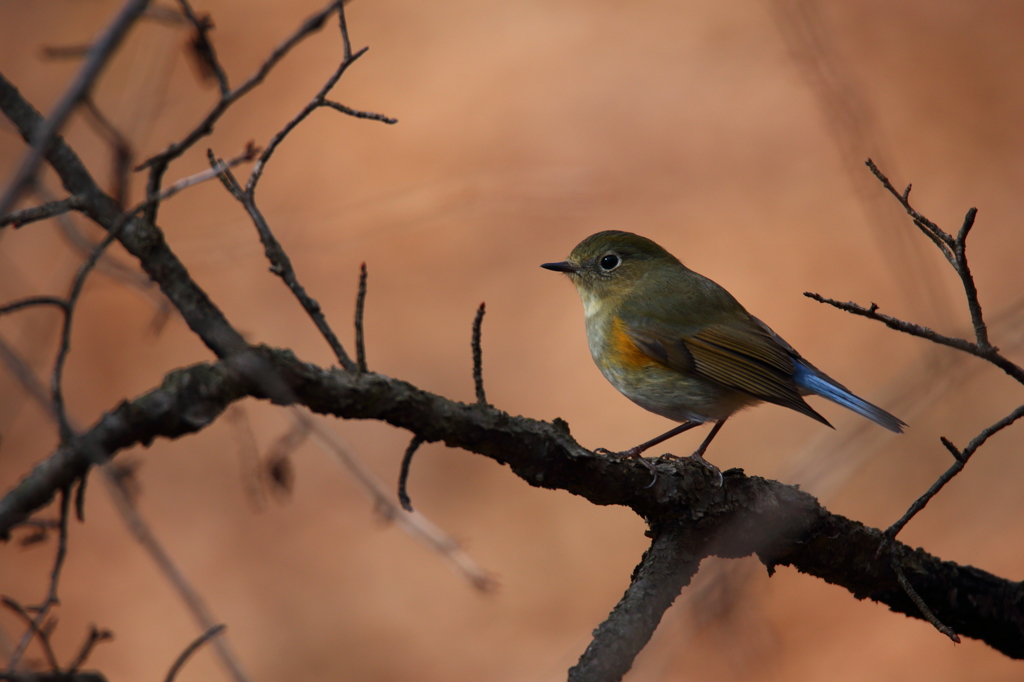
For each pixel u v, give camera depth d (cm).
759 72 1811
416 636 1153
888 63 1820
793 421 1334
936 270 831
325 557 1238
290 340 1436
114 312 1429
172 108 1578
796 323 1459
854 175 807
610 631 448
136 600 1167
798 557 520
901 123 1722
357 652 1141
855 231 1559
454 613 1181
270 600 1184
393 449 1350
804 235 1545
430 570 1225
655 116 1730
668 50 1861
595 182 1617
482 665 1112
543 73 1797
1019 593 549
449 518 1277
